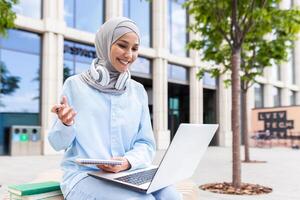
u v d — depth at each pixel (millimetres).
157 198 2234
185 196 3309
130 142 2525
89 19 16984
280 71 31094
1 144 14094
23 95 14633
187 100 22438
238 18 6598
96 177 2197
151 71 19531
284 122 23422
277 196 5996
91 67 2402
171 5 20688
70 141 2229
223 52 9883
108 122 2398
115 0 17375
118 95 2467
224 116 23234
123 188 2109
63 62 15664
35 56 15062
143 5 19359
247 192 6195
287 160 13047
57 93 15102
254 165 11094
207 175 8625
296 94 33188
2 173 8711
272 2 6445
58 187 2365
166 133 19281
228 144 23312
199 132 2242
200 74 12000
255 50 10766
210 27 7281
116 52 2346
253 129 25000
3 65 14039
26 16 14664
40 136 14836
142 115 2660
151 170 2451
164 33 19703
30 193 2232
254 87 27391
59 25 15234
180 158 2156
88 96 2375
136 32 2395
